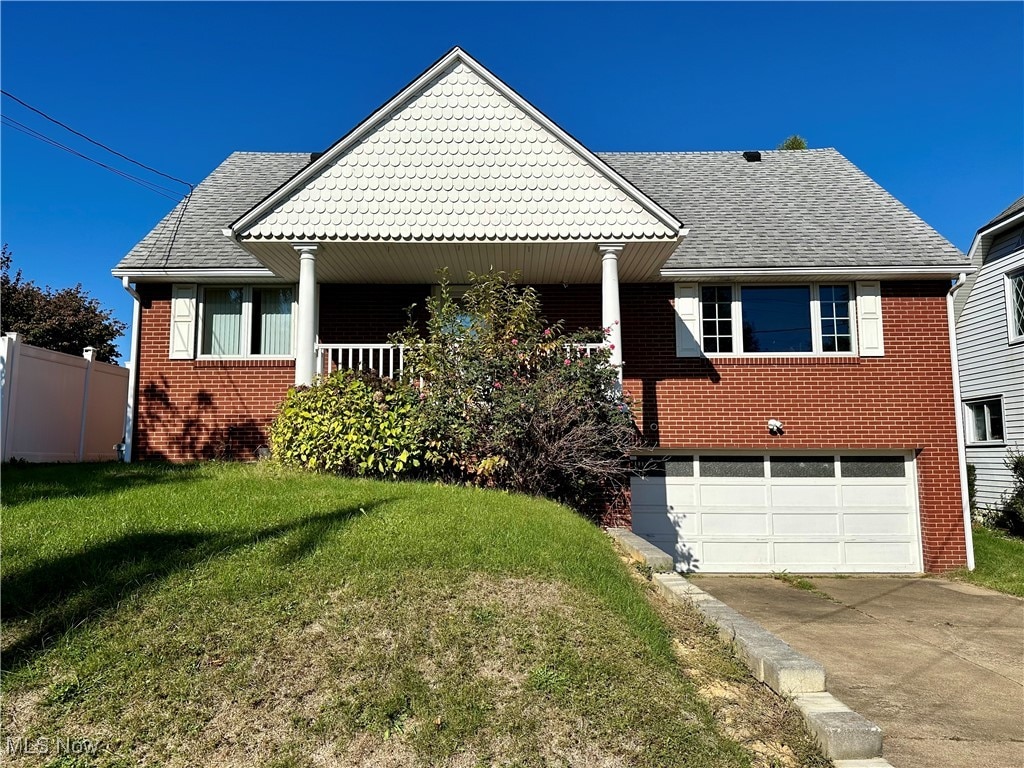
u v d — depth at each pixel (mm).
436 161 10039
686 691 3814
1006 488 14398
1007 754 4531
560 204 9969
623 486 10695
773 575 11125
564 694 3588
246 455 11273
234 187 13898
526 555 5121
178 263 11492
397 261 10719
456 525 5637
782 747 3547
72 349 21719
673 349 11539
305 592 4242
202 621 3867
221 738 3178
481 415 8633
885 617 8312
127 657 3553
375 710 3365
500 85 10070
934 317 11438
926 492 11188
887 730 4910
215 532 5164
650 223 9883
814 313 11562
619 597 4785
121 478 7578
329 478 7797
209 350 11727
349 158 9992
